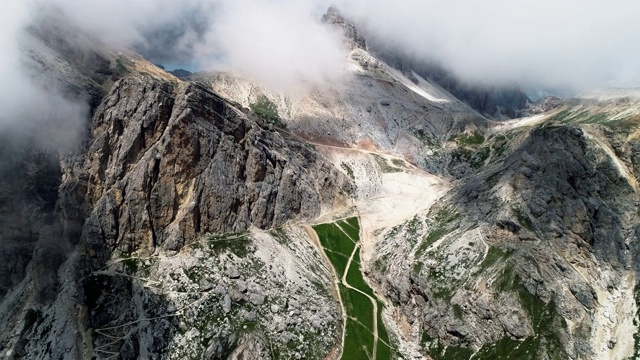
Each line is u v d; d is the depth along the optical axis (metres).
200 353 136.88
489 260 169.88
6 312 142.62
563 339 144.50
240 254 173.38
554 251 166.25
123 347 135.88
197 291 153.38
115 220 163.62
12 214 152.38
